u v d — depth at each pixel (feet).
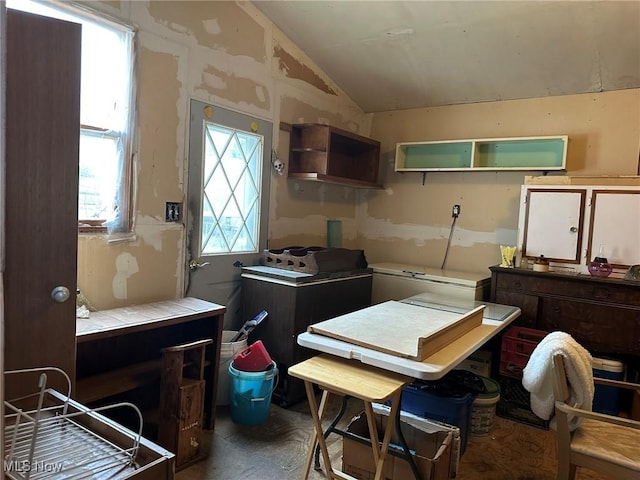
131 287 8.69
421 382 8.66
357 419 7.34
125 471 3.53
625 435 6.35
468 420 8.39
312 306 10.05
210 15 9.67
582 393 6.08
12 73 4.79
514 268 10.80
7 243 4.86
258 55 10.93
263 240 11.62
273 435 8.51
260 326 10.21
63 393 5.32
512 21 9.49
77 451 3.82
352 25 10.67
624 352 9.53
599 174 11.29
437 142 12.94
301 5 10.29
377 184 14.02
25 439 4.00
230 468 7.36
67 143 5.22
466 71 11.60
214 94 9.93
